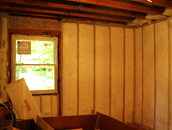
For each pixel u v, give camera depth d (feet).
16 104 5.96
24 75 11.07
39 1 8.69
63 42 11.94
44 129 4.21
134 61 14.08
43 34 11.40
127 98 13.88
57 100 11.66
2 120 3.96
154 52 12.16
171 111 10.77
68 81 12.02
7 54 10.62
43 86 11.48
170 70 10.90
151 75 12.42
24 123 5.09
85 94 12.49
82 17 12.04
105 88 13.12
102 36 13.05
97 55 12.91
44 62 11.55
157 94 11.87
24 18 11.05
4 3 9.20
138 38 13.71
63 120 5.34
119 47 13.64
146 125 12.76
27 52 11.14
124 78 13.79
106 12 10.10
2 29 10.53
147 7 9.74
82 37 12.46
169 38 10.96
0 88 10.39
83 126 5.56
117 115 13.48
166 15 10.72
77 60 12.30
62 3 9.14
